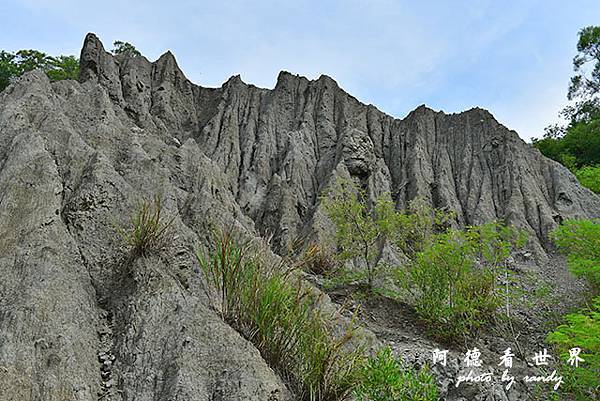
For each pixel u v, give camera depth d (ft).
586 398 30.25
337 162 67.51
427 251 39.58
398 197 67.97
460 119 80.64
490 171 73.46
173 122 69.92
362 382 21.33
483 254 42.19
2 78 97.71
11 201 25.40
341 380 21.36
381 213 46.91
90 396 18.98
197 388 19.74
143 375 20.42
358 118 80.38
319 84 81.71
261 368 20.89
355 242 45.62
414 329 38.58
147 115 64.18
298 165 65.92
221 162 65.82
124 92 65.67
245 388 19.85
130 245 26.32
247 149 69.62
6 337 18.89
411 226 46.96
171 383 19.75
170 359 20.76
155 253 26.07
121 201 28.63
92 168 29.27
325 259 44.52
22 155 28.04
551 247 61.05
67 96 45.55
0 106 36.81
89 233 26.55
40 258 22.71
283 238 52.49
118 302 23.88
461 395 28.04
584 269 42.24
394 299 41.83
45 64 104.22
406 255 45.09
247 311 23.53
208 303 24.90
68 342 19.94
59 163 30.22
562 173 73.72
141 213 27.55
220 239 27.89
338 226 46.60
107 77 63.10
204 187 43.21
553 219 65.05
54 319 20.49
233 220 33.06
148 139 45.09
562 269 55.72
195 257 27.68
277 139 74.18
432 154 76.79
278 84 81.41
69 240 25.26
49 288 21.47
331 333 24.16
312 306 24.81
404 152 76.74
